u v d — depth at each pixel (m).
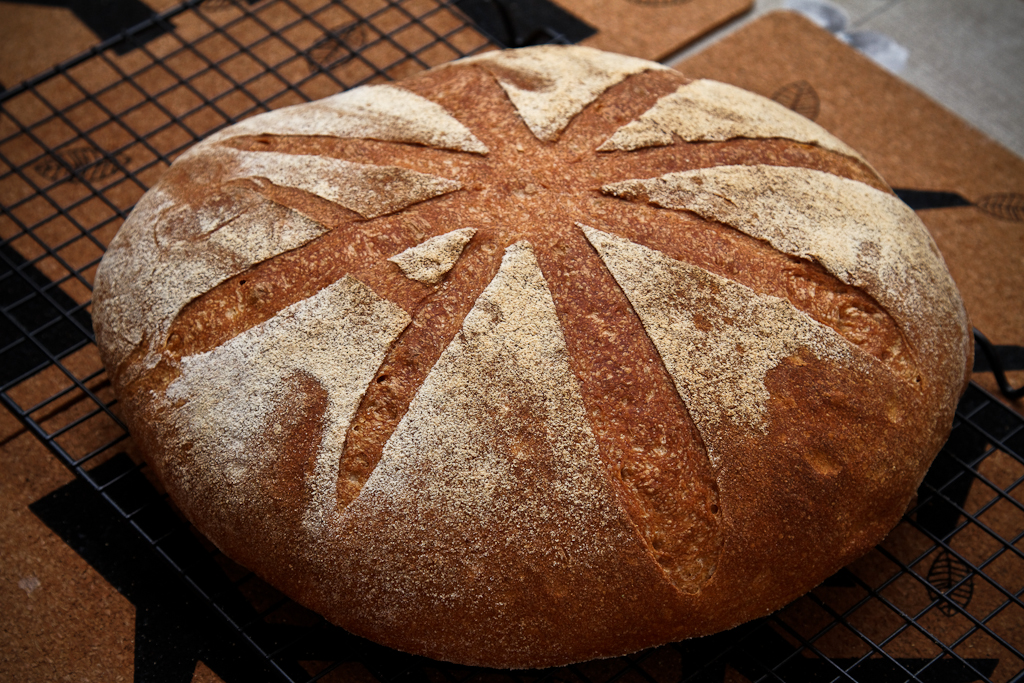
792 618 0.47
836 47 0.66
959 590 0.48
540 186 0.46
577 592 0.42
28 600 0.48
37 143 0.58
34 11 0.67
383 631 0.43
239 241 0.45
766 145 0.48
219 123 0.62
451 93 0.49
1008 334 0.55
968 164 0.61
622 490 0.42
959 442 0.52
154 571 0.49
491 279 0.44
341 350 0.43
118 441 0.49
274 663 0.44
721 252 0.44
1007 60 0.68
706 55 0.65
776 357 0.43
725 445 0.42
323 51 0.65
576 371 0.43
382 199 0.45
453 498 0.42
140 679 0.46
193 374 0.44
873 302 0.45
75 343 0.55
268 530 0.43
